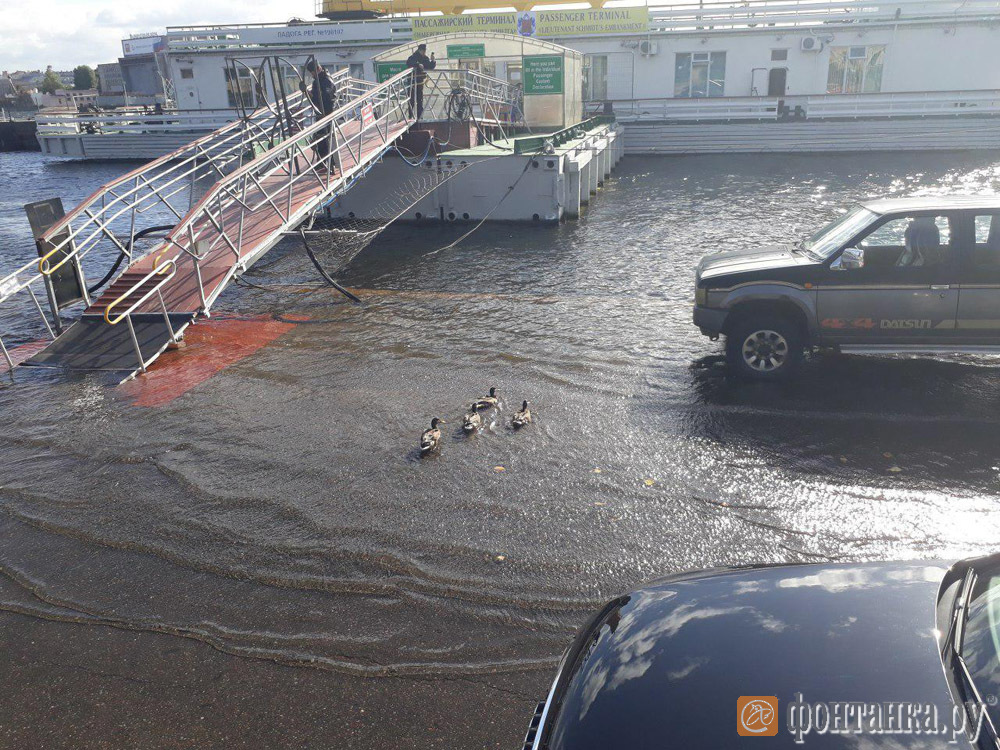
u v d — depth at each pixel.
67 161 41.25
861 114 31.72
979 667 2.43
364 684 4.04
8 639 4.57
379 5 38.88
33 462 7.10
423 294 13.02
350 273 14.91
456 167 19.47
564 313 11.46
